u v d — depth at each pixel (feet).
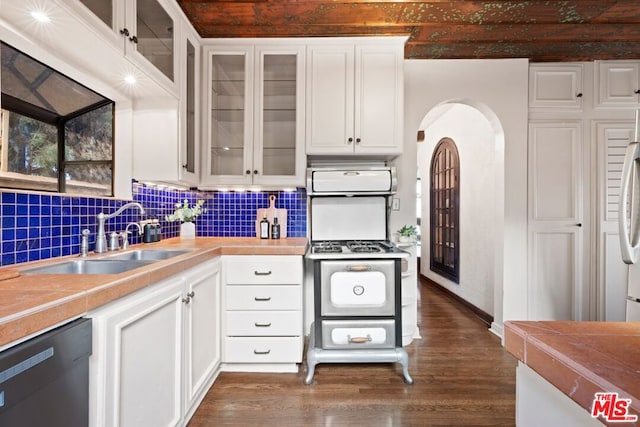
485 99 8.41
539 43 7.72
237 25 6.86
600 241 8.59
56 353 2.46
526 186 8.49
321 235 8.32
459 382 6.23
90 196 5.16
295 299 6.42
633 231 1.97
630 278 4.27
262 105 7.27
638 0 6.15
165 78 5.45
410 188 8.41
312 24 6.86
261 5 6.24
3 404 2.06
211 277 5.90
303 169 7.27
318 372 6.59
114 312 3.16
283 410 5.36
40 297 2.59
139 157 6.06
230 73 7.47
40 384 2.33
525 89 8.43
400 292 6.15
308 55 7.24
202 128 7.19
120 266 4.83
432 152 14.56
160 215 7.44
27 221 4.21
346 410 5.37
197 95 6.95
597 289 8.59
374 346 6.16
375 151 7.25
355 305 6.13
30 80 4.17
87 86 5.14
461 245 11.59
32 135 4.31
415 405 5.51
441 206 13.69
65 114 4.85
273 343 6.44
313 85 7.24
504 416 5.24
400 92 7.23
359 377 6.40
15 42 3.80
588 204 8.64
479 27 7.03
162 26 5.54
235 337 6.43
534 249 8.60
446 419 5.16
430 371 6.64
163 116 6.02
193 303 5.09
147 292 3.83
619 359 1.41
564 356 1.45
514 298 8.47
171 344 4.35
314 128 7.24
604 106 8.57
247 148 7.25
